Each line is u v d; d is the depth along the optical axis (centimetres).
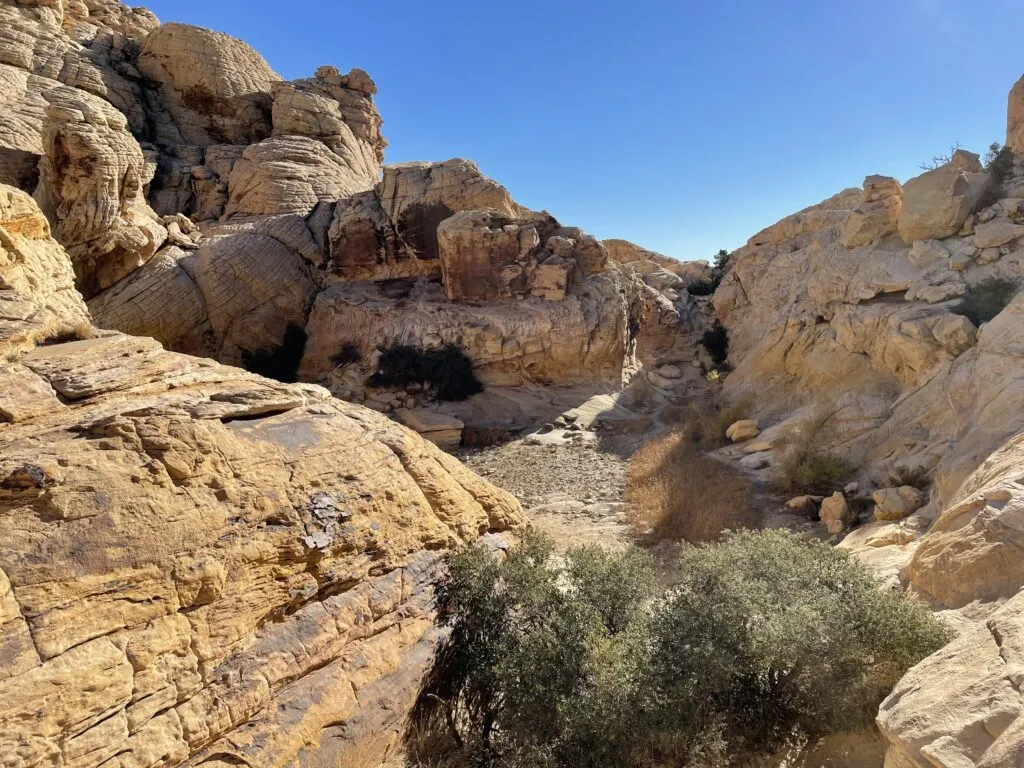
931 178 1769
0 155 2153
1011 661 332
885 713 370
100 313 1952
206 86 3183
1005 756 278
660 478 1434
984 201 1792
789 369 1992
